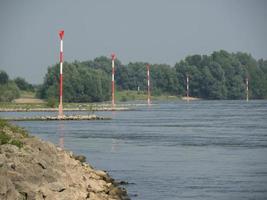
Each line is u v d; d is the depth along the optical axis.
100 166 87.44
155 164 89.75
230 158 96.81
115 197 60.16
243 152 106.25
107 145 120.88
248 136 143.50
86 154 103.81
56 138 137.38
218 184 70.75
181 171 81.88
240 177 76.12
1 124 70.56
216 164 89.38
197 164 89.50
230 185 69.94
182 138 138.38
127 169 84.12
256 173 79.50
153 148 114.50
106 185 64.06
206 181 73.06
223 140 132.25
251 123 199.62
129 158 97.50
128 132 157.88
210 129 169.88
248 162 91.31
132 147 116.62
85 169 69.31
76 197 52.75
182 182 72.38
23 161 54.72
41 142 65.62
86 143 125.25
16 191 47.22
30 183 50.81
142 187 68.88
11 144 59.81
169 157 98.81
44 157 60.34
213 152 106.56
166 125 188.62
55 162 61.62
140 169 84.19
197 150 110.31
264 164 88.81
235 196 63.16
